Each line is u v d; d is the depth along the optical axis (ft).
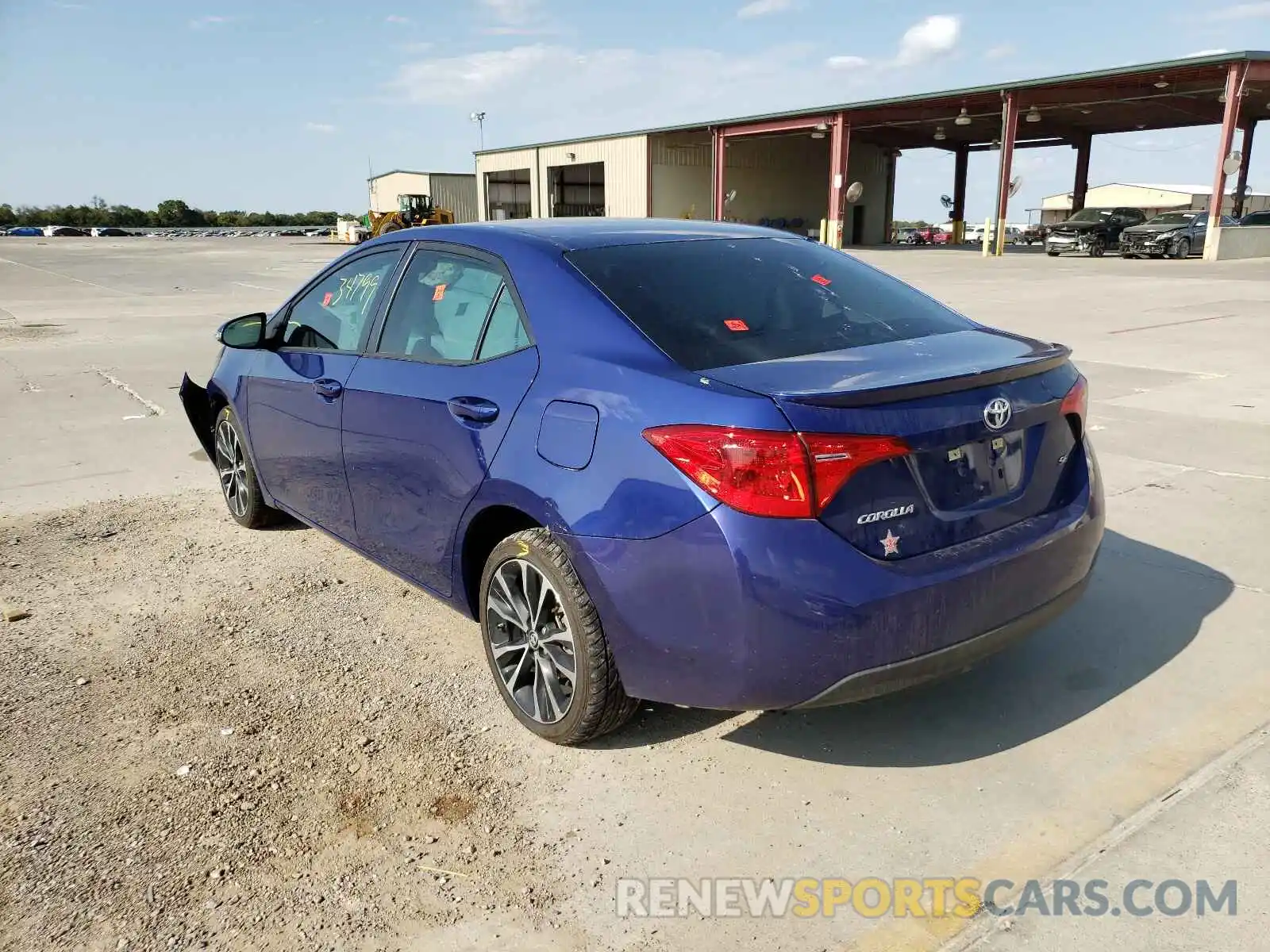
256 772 9.48
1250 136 150.10
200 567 15.08
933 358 9.11
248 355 15.39
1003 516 8.99
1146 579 13.61
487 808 8.88
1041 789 8.95
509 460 9.50
